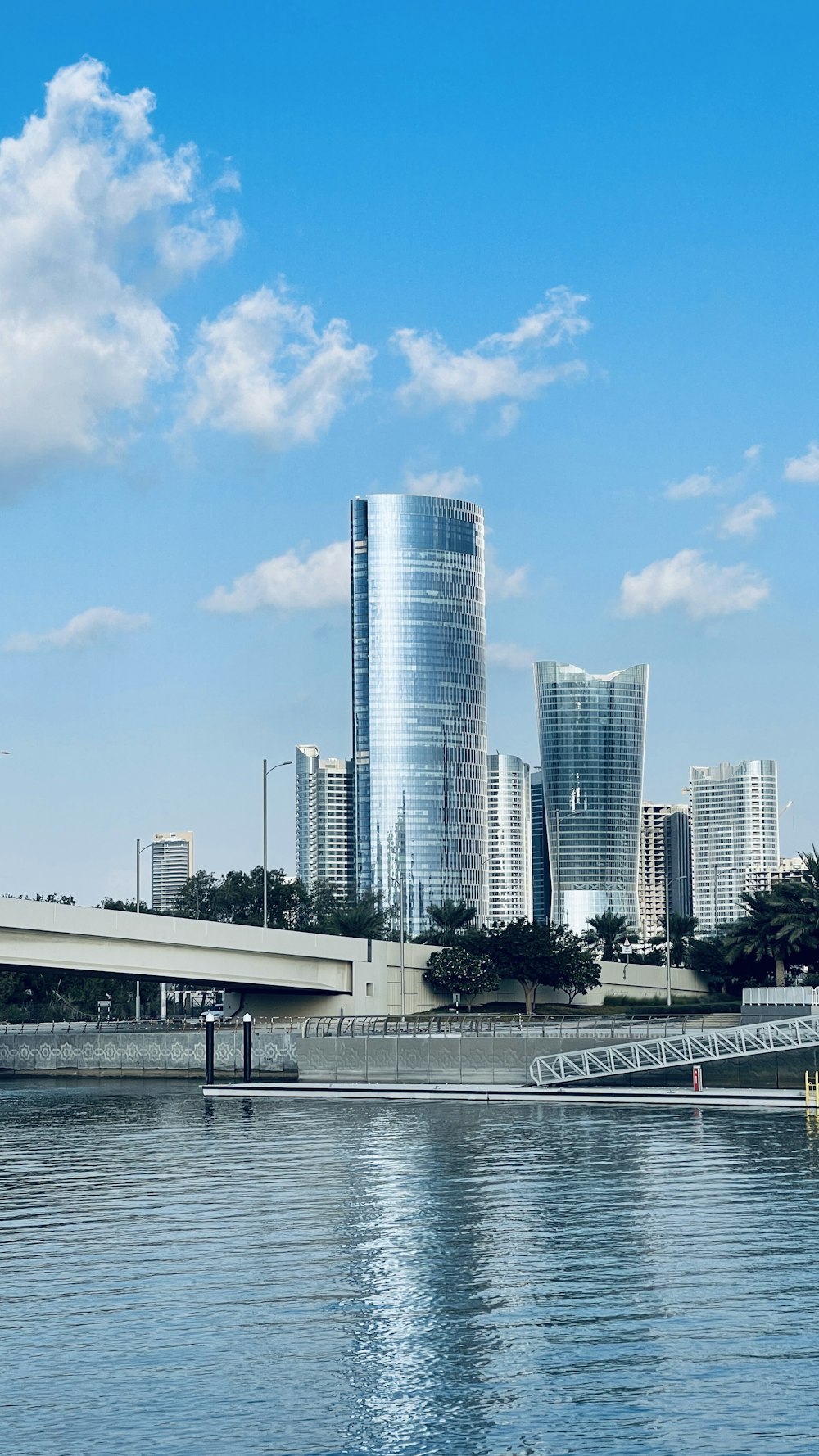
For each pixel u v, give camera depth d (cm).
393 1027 12475
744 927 16425
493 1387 3597
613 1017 13375
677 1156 7319
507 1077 11206
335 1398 3541
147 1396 3559
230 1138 8419
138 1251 5153
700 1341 3925
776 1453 3166
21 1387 3631
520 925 18250
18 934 11238
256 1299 4450
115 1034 13762
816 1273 4650
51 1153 7906
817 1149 7556
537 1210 5841
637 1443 3234
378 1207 5966
